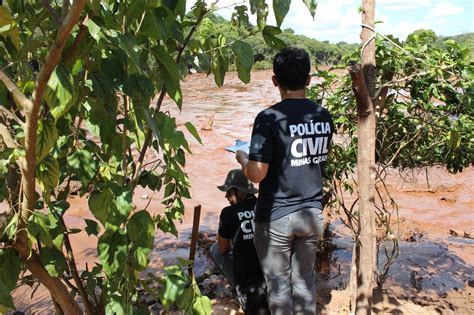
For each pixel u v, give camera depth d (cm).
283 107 273
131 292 216
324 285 478
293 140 269
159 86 226
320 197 285
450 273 516
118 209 197
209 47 251
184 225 666
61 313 277
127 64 191
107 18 181
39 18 197
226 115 1956
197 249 574
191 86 3644
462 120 354
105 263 201
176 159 278
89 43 185
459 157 414
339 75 414
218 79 254
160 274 496
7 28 178
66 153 244
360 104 249
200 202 781
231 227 360
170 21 190
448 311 413
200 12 220
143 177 274
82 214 675
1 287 164
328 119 285
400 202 804
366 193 263
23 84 198
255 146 271
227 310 407
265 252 287
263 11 190
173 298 223
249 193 362
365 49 255
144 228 204
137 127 218
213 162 1098
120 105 247
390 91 369
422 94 346
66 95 160
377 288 440
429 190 841
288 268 290
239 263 352
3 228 202
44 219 196
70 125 241
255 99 2680
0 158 185
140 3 181
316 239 287
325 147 285
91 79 183
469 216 743
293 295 294
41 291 446
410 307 413
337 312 402
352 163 425
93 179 251
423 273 514
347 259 552
